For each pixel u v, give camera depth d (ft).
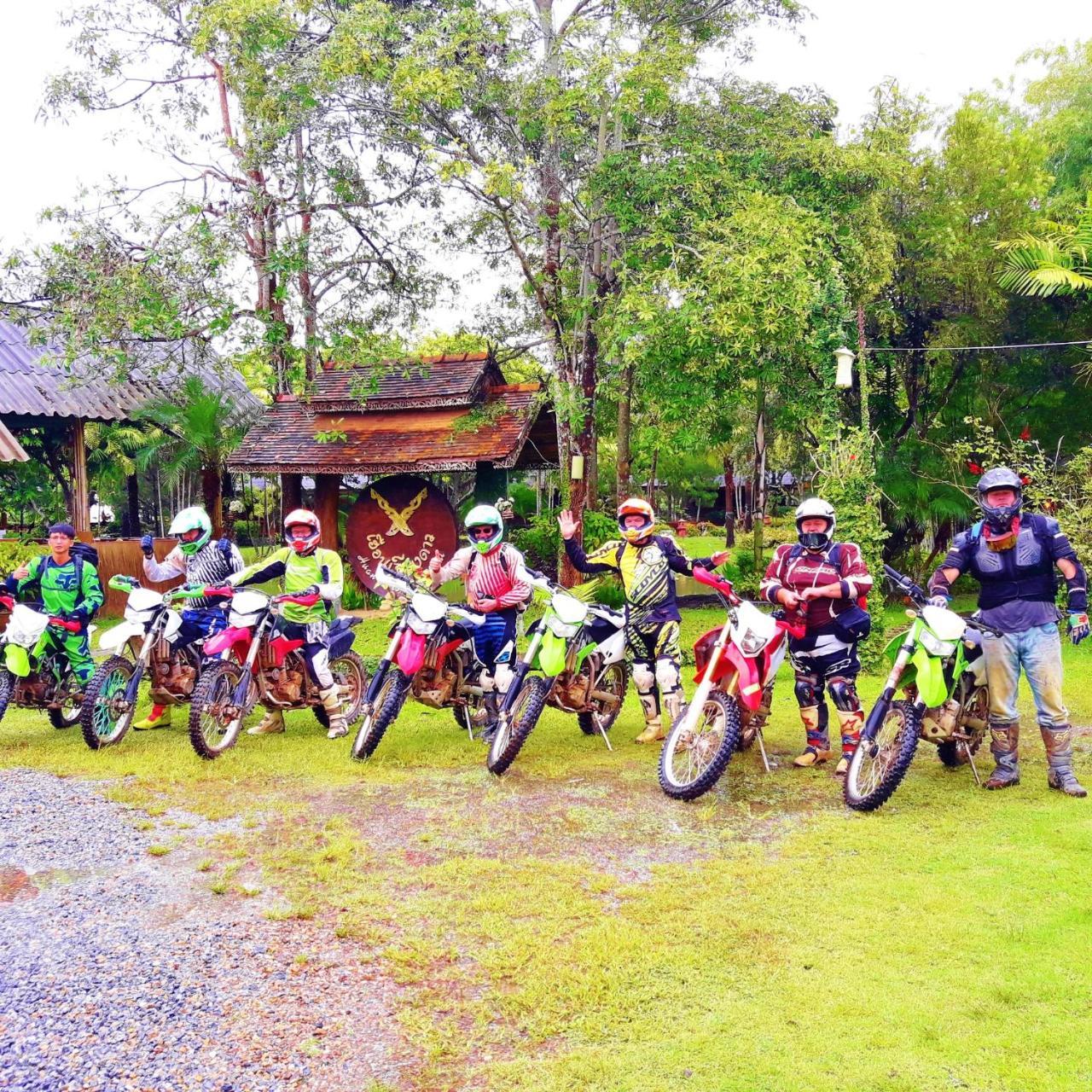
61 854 16.80
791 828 18.17
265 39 49.03
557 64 47.75
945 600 20.08
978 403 64.08
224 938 13.58
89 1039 11.08
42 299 55.62
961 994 11.86
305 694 25.32
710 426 53.26
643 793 20.44
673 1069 10.48
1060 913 14.08
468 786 20.97
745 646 19.93
